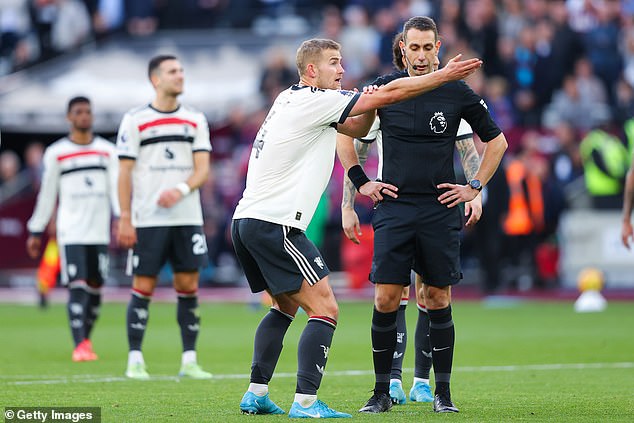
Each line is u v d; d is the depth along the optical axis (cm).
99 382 3222
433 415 2411
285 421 2294
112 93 9262
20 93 9338
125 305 7081
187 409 2542
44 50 9769
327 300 2392
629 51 8525
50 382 3212
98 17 9931
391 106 2508
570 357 3994
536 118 8181
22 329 5409
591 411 2494
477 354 4106
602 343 4509
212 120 8769
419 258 2508
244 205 2423
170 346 4547
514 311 6375
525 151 7325
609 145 7669
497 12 8644
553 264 7462
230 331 5209
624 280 7688
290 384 3161
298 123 2388
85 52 9819
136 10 9938
